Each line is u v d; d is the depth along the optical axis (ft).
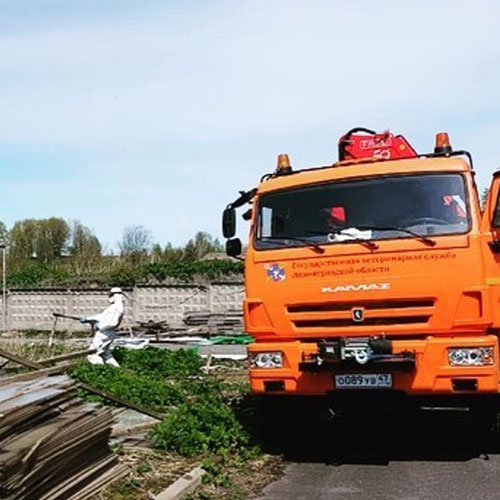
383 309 24.23
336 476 23.90
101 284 111.24
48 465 17.66
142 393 35.50
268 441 28.30
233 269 108.68
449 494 21.42
